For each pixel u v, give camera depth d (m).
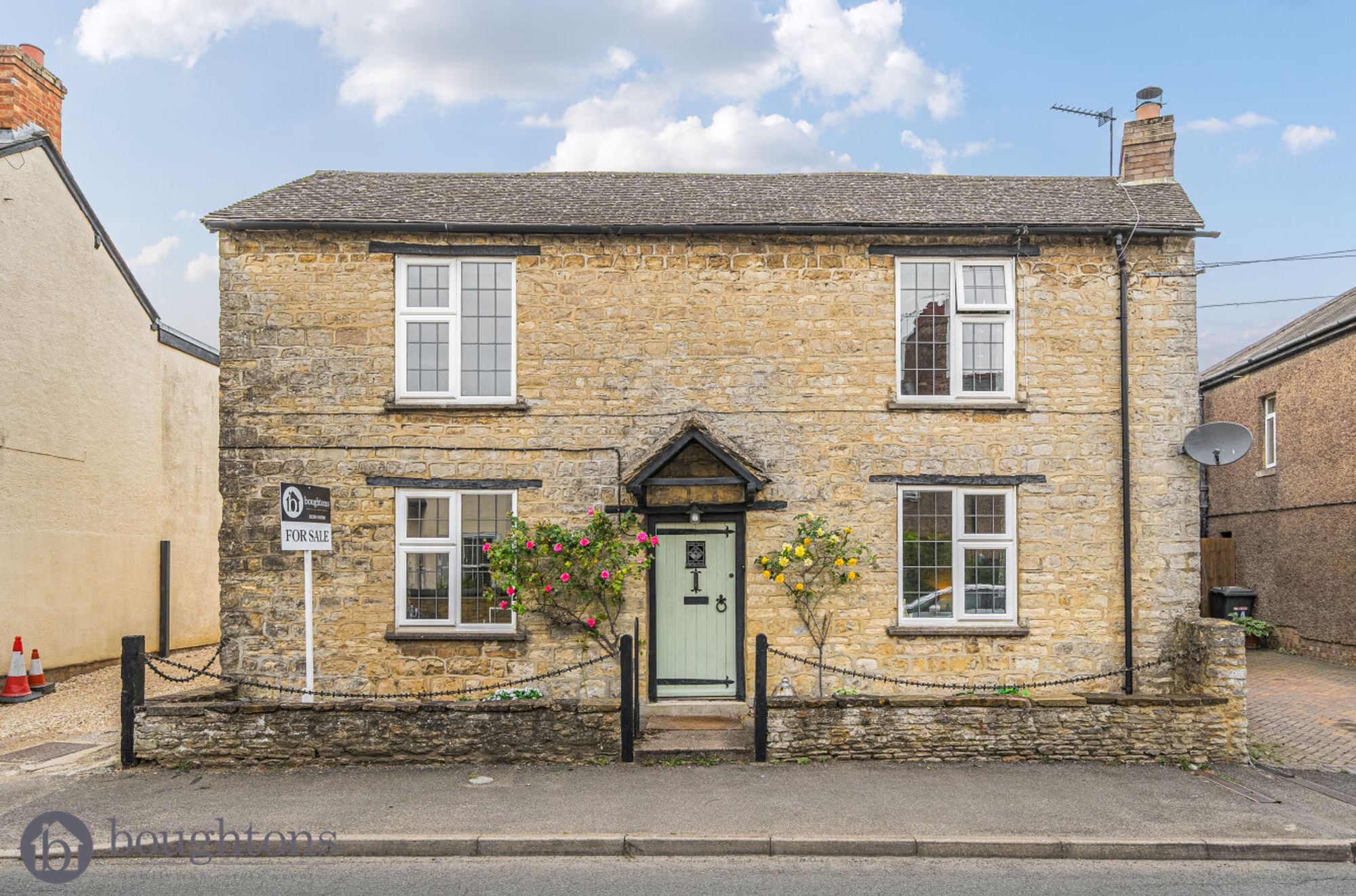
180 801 7.55
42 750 9.12
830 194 11.64
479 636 10.21
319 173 12.41
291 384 10.35
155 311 15.24
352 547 10.30
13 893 5.98
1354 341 14.31
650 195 11.61
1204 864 6.62
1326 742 9.75
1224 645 8.97
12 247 11.96
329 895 5.98
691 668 10.47
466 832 6.87
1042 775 8.32
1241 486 18.03
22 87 12.48
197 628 16.62
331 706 8.52
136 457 14.77
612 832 6.85
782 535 10.41
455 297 10.56
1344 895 6.05
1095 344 10.52
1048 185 12.02
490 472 10.40
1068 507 10.41
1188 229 10.28
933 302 10.73
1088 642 10.31
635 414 10.48
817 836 6.80
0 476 11.73
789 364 10.53
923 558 10.52
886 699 8.68
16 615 12.03
